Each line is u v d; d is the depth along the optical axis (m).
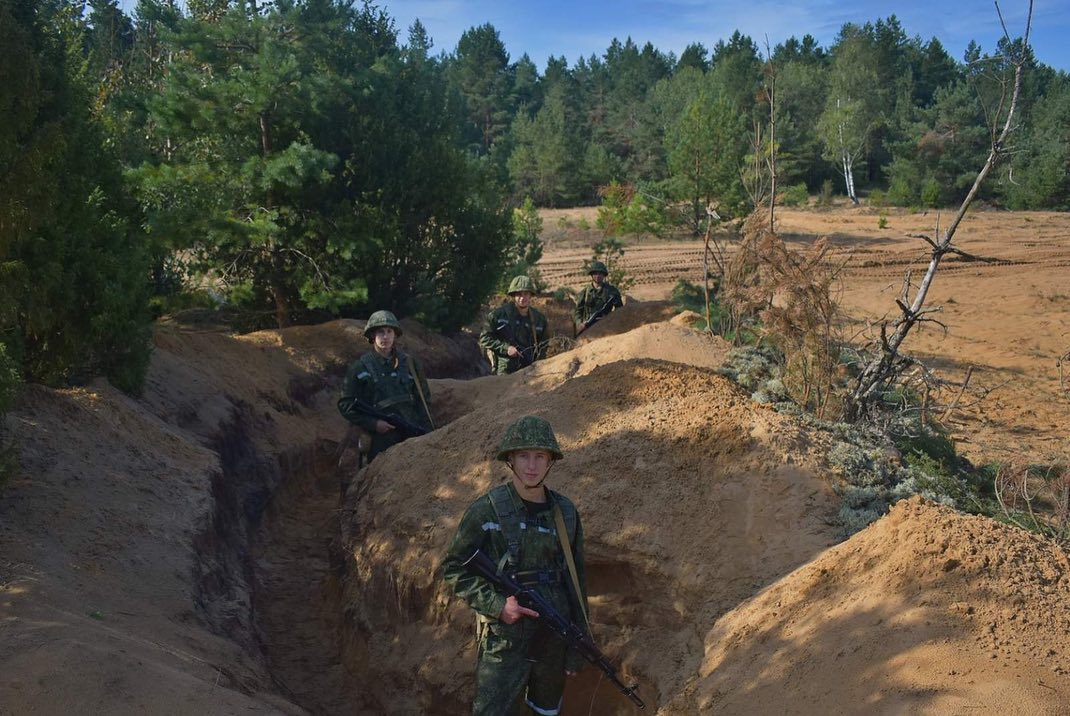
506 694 4.21
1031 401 14.09
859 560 4.24
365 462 8.28
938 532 4.08
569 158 60.88
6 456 5.35
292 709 4.74
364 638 6.15
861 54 74.75
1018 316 20.16
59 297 7.18
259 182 13.65
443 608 5.74
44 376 7.41
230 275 15.06
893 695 3.36
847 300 22.20
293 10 14.23
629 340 9.85
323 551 8.11
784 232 37.56
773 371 8.53
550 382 9.69
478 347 18.12
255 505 8.45
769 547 4.95
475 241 16.94
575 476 5.81
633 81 90.25
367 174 15.21
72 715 3.58
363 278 15.34
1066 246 31.84
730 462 5.51
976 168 53.38
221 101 13.77
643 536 5.24
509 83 97.38
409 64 16.50
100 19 21.45
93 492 5.97
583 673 5.12
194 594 5.48
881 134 65.12
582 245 36.81
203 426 8.75
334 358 13.09
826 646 3.81
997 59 8.11
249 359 11.52
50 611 4.29
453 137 16.97
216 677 4.44
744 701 3.82
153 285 13.07
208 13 17.39
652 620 5.10
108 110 14.58
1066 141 51.66
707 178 24.89
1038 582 3.83
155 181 13.20
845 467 5.45
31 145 5.82
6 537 4.98
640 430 5.99
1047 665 3.38
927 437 9.16
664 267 29.56
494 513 4.27
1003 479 8.44
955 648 3.49
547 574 4.25
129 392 8.16
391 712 5.62
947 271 26.61
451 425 7.23
